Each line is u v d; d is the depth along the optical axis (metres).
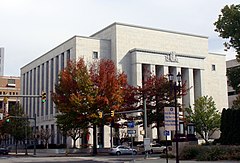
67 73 51.12
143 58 73.19
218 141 35.91
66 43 75.19
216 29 31.48
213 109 60.00
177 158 22.61
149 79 52.00
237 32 30.28
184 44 81.56
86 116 49.31
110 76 51.22
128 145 59.41
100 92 50.62
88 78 50.41
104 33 77.19
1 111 78.69
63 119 50.97
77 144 67.69
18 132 65.88
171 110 23.83
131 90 52.00
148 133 68.75
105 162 34.31
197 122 59.00
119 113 48.06
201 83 80.00
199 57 80.25
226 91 86.94
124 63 73.06
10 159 42.28
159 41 78.06
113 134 64.50
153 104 51.78
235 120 33.16
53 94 51.94
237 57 31.20
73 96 49.19
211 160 29.52
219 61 86.94
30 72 95.50
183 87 55.72
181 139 39.81
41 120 84.94
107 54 74.00
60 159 40.94
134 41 75.00
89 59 71.19
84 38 71.94
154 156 42.38
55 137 77.31
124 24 74.44
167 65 75.75
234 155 28.95
